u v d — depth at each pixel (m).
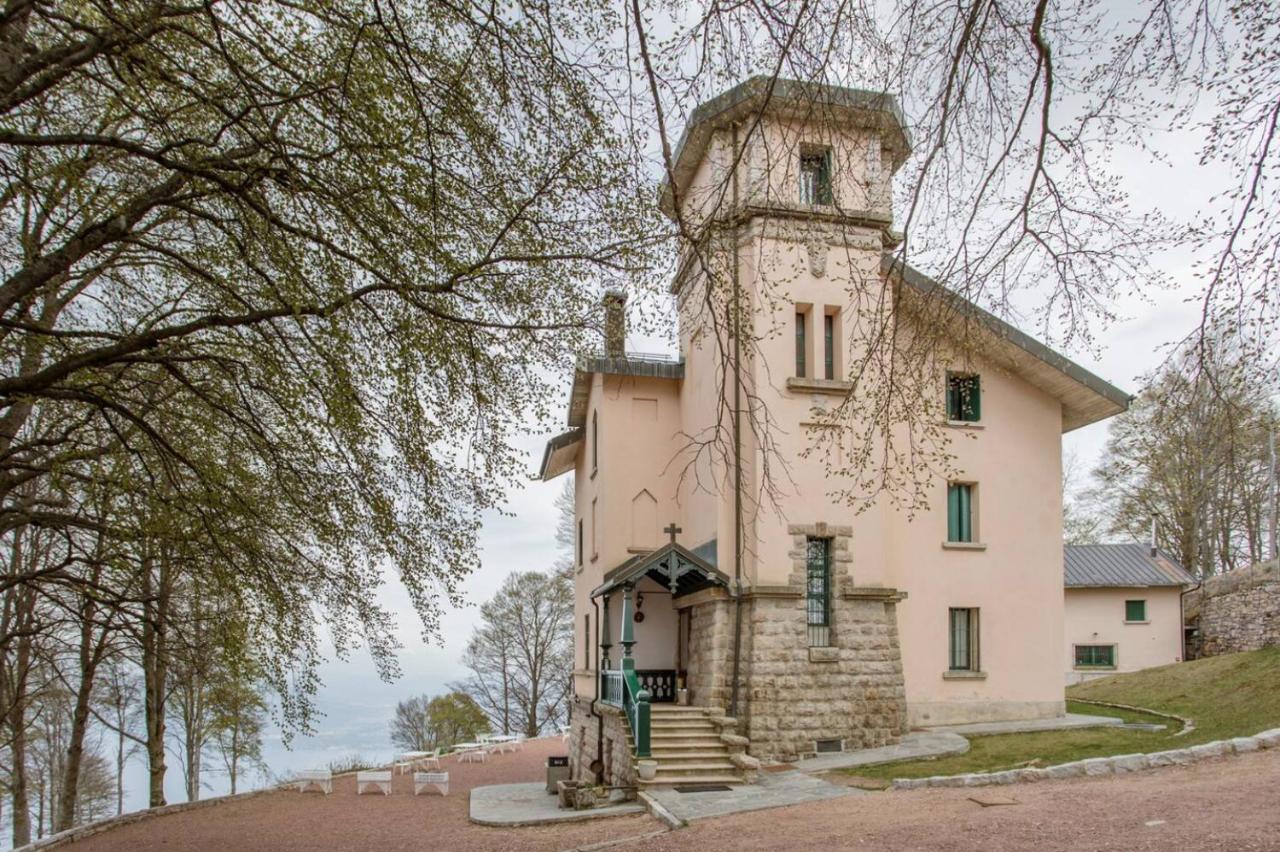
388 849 14.48
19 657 19.62
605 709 18.69
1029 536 21.77
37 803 37.69
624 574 18.20
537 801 19.45
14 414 12.73
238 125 8.73
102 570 14.34
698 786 15.75
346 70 8.13
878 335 10.29
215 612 13.41
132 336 9.69
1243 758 12.38
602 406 23.47
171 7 8.28
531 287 10.25
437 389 10.30
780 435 19.02
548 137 9.18
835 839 10.33
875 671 18.72
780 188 10.27
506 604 49.44
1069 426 23.73
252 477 11.77
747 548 18.34
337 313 9.58
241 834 17.25
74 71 9.09
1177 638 34.53
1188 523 38.06
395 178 9.05
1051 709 21.11
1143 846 8.28
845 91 7.94
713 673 18.44
